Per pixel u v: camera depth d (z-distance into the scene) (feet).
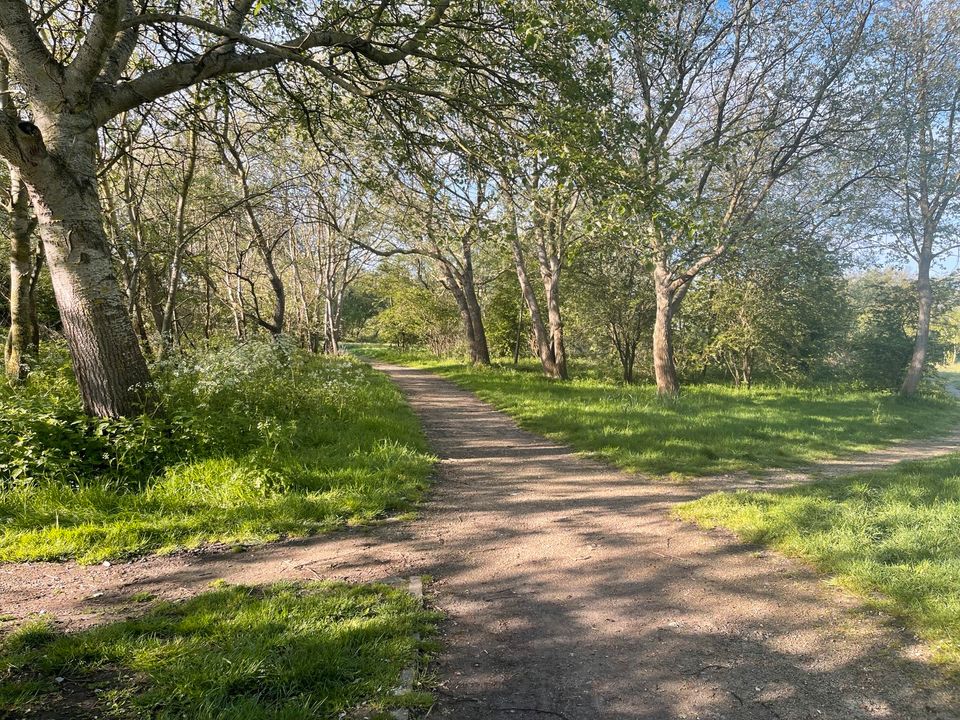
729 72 49.47
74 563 13.74
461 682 9.41
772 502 19.11
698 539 16.30
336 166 33.24
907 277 89.45
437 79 28.45
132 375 20.47
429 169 30.19
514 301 112.98
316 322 106.11
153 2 24.41
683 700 8.93
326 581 12.91
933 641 10.07
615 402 48.65
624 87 45.16
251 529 16.22
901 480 22.80
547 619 11.70
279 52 22.53
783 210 54.75
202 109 30.60
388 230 80.18
